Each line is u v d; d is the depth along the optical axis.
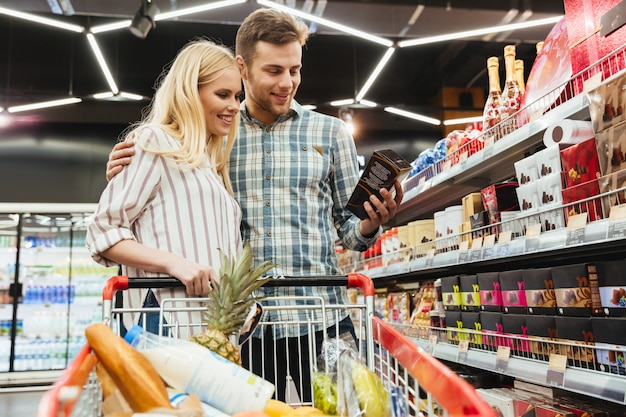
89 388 0.90
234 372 1.05
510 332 2.02
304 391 1.87
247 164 2.02
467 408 0.58
